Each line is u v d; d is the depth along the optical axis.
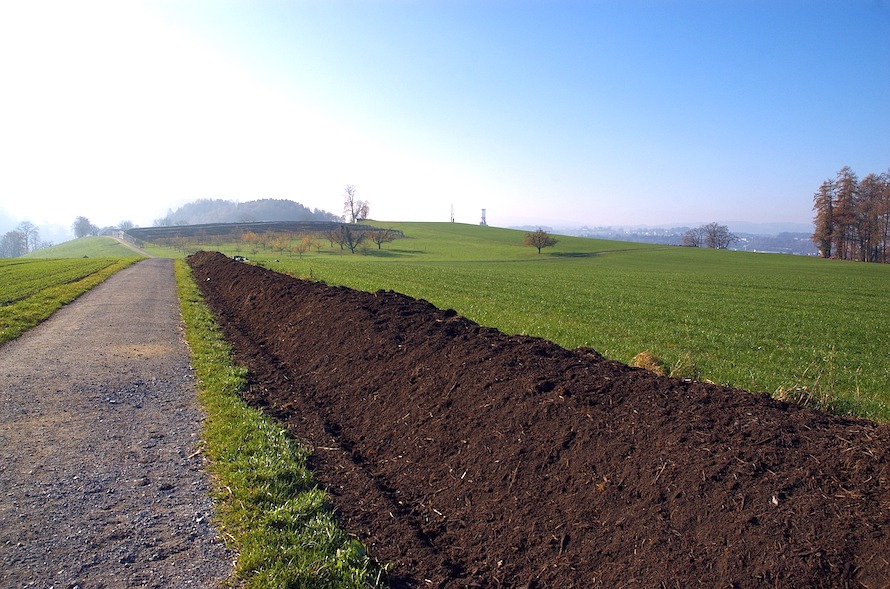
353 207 135.12
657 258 83.50
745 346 13.83
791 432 4.37
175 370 9.71
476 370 6.95
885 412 7.17
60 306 17.77
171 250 106.38
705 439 4.46
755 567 3.27
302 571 3.85
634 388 5.65
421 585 3.95
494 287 30.48
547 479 4.77
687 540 3.64
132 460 5.80
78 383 8.66
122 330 13.57
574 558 3.93
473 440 5.72
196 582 3.75
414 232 130.88
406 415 6.77
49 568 3.85
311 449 6.23
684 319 19.03
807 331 16.95
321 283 16.33
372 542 4.44
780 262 75.62
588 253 92.75
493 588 3.92
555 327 15.30
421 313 10.71
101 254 95.75
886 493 3.47
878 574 2.98
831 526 3.34
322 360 9.73
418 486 5.42
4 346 11.33
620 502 4.17
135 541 4.24
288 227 133.25
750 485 3.84
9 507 4.72
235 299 19.58
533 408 5.68
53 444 6.19
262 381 9.22
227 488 5.15
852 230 80.81
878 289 35.56
